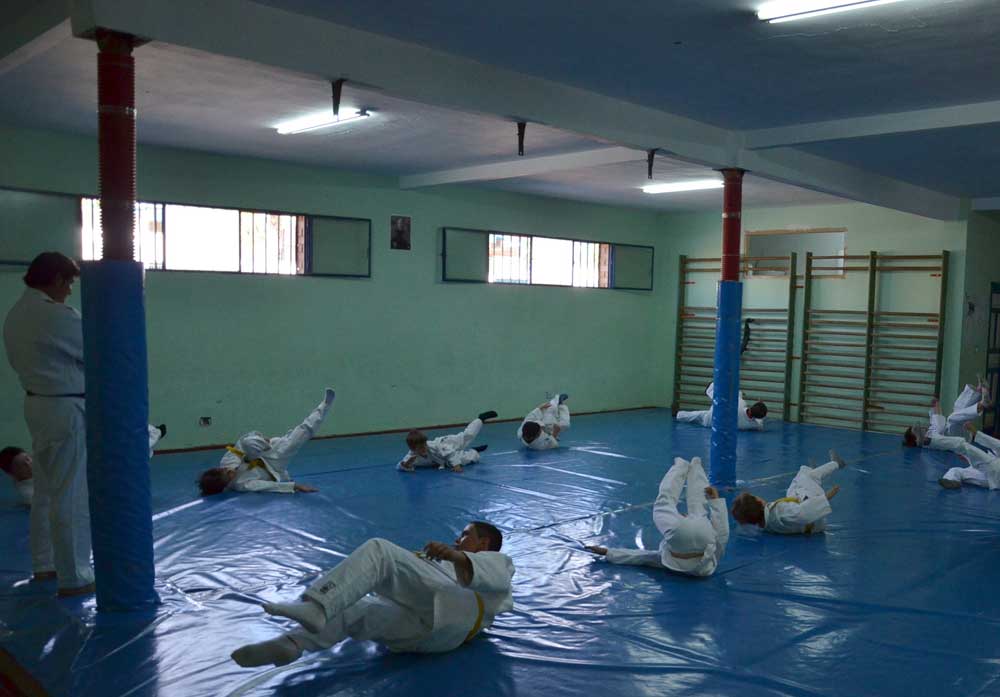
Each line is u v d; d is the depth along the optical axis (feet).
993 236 43.60
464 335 41.09
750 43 17.87
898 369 41.81
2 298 27.40
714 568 18.03
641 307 50.60
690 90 22.03
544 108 21.29
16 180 27.48
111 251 14.56
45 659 12.84
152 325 30.81
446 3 15.89
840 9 15.26
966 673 12.94
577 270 46.65
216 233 32.42
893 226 42.42
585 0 15.52
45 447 15.49
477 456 30.76
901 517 23.66
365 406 37.40
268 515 22.11
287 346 34.63
